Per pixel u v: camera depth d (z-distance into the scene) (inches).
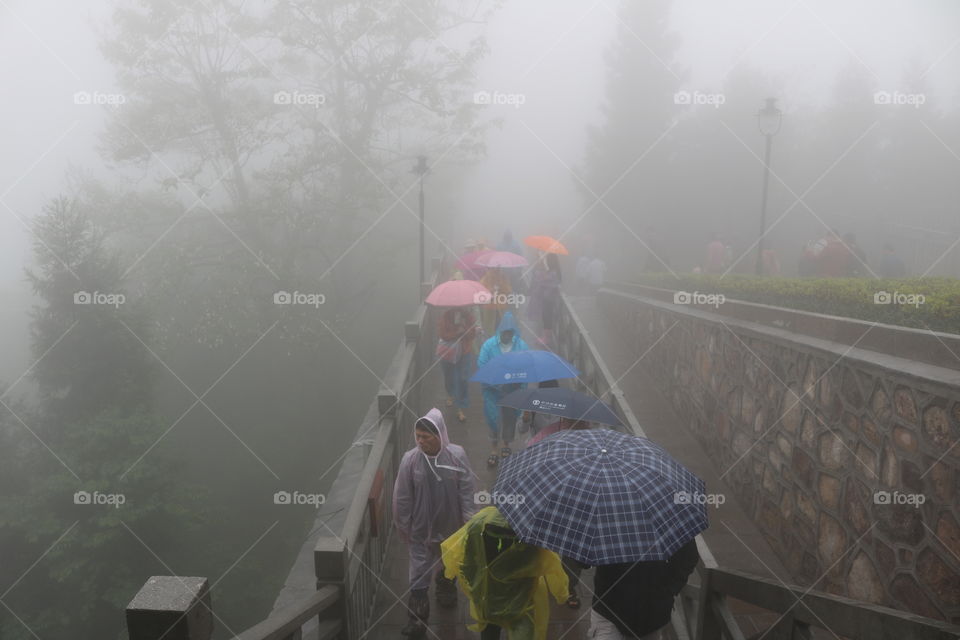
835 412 188.2
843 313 222.1
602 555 104.3
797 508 213.3
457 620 180.9
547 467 116.6
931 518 144.0
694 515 111.1
